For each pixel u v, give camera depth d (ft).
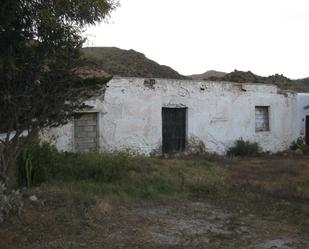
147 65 115.75
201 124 62.34
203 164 50.19
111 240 22.67
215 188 37.14
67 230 23.56
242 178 44.21
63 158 40.01
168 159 53.47
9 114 26.63
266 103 72.02
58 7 23.59
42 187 31.91
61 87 27.09
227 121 65.72
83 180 36.35
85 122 50.39
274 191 37.83
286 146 75.82
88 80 30.14
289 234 25.50
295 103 77.36
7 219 23.84
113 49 127.85
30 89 25.64
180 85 59.57
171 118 59.62
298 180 43.88
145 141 55.83
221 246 22.70
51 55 25.48
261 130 72.18
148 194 33.88
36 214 25.03
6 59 23.32
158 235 24.08
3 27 23.49
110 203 30.01
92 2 24.48
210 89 63.26
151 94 56.29
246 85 68.49
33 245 21.33
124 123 53.62
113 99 52.42
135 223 26.12
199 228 25.95
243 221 28.09
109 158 39.50
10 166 27.30
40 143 40.47
